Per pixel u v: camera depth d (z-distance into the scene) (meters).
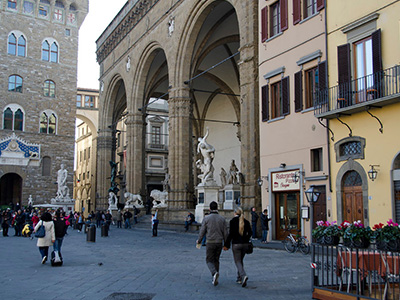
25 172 56.00
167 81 56.59
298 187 21.59
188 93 37.12
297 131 21.91
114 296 9.69
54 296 9.69
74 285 11.08
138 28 46.34
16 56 57.09
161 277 12.41
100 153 57.91
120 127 73.75
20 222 32.09
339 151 19.05
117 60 52.41
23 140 56.22
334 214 19.16
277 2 24.41
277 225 23.39
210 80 54.00
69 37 60.94
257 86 26.48
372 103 16.69
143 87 47.12
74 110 60.25
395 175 16.31
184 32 36.50
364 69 18.23
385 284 8.61
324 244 9.76
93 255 18.50
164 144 66.69
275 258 16.77
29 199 55.03
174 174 36.53
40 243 14.81
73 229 42.22
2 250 20.67
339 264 9.84
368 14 17.98
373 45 17.48
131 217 44.81
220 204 34.28
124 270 13.85
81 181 89.88
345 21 19.16
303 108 21.59
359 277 9.51
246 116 26.72
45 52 59.25
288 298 9.54
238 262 11.00
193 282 11.55
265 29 24.83
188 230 31.98
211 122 58.78
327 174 19.66
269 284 11.20
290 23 22.89
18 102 56.59
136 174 46.34
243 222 11.04
